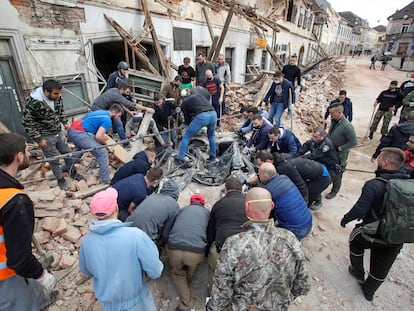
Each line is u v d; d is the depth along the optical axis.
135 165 3.35
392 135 4.51
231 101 8.40
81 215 3.42
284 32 19.38
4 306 1.61
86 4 5.98
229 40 12.49
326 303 2.60
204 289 2.67
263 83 9.68
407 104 6.20
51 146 3.74
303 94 10.73
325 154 3.79
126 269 1.62
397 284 2.84
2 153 1.54
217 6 9.10
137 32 7.54
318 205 4.18
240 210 2.37
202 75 6.59
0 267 1.56
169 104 5.41
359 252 2.69
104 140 3.92
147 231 2.41
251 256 1.46
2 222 1.47
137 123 5.81
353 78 21.75
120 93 4.81
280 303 1.60
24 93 5.15
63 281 2.60
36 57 5.20
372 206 2.37
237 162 4.53
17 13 4.77
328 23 36.62
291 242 1.52
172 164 4.74
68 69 5.86
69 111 6.07
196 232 2.37
